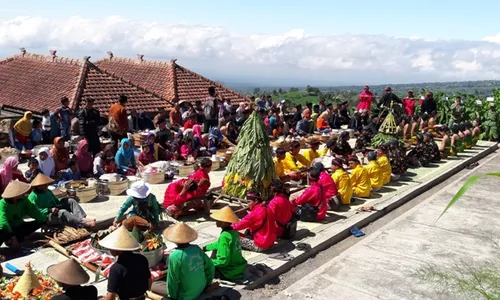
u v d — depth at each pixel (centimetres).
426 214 1128
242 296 693
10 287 591
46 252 790
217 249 720
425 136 1614
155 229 875
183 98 2233
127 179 1143
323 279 777
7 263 739
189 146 1423
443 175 1478
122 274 544
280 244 877
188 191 967
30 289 578
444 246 932
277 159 1194
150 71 2498
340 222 1015
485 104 2217
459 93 2322
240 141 1008
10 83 2169
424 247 926
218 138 1580
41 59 2327
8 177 976
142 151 1334
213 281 717
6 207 777
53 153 1143
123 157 1239
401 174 1409
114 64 2650
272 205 877
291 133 1836
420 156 1589
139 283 554
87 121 1327
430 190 1355
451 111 2188
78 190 1031
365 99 2170
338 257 866
